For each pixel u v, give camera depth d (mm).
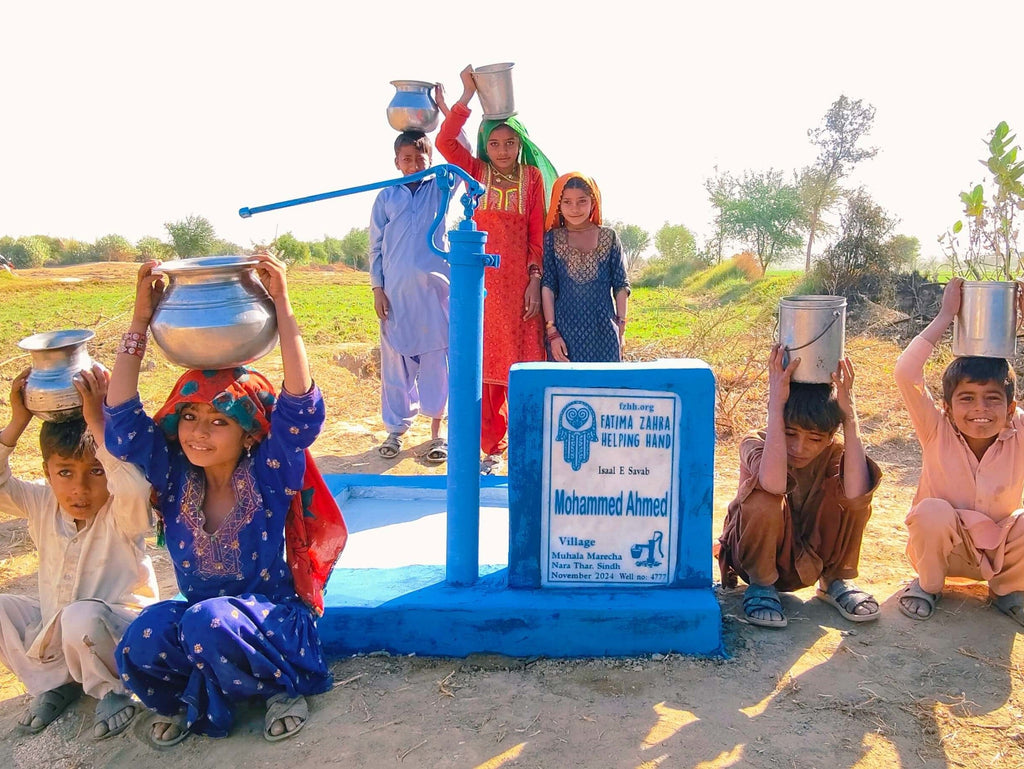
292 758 2752
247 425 2949
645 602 3352
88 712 3135
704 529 3447
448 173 3418
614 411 3408
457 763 2682
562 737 2803
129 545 3219
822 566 3688
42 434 3074
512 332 5477
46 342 3008
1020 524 3535
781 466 3451
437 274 5820
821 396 3453
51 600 3207
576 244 5215
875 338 12203
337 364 12016
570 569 3496
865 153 34781
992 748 2730
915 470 6090
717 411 7527
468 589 3504
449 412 3477
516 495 3449
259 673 2867
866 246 19375
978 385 3561
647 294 31641
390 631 3350
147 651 2820
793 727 2844
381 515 4602
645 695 3049
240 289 2820
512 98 5113
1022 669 3209
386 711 2984
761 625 3572
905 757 2684
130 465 3023
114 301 25031
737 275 37625
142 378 10656
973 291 3539
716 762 2656
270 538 3074
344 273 53469
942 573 3645
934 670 3209
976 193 7348
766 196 42875
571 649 3340
